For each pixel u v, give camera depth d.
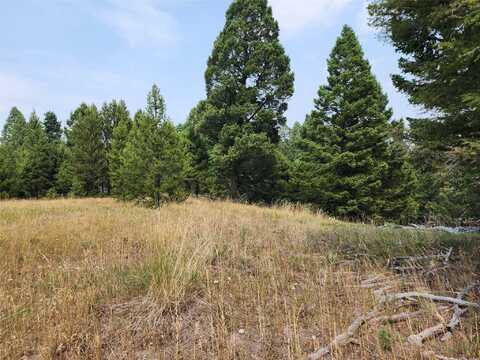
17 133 39.72
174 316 3.16
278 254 5.14
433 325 2.91
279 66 19.56
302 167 19.16
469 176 4.85
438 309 3.14
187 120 29.88
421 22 4.50
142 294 3.55
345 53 17.05
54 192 27.70
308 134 19.14
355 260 4.87
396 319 3.01
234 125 18.55
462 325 2.82
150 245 5.05
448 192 7.16
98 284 3.73
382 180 17.22
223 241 5.66
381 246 5.59
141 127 12.79
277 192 21.39
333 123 17.20
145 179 12.69
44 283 3.79
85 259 4.59
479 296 3.30
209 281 3.73
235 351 2.61
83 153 27.77
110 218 7.83
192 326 3.01
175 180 12.96
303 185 18.81
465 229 7.59
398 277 4.14
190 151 25.16
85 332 2.77
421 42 5.04
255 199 21.42
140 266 4.15
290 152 32.22
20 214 9.56
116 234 6.11
